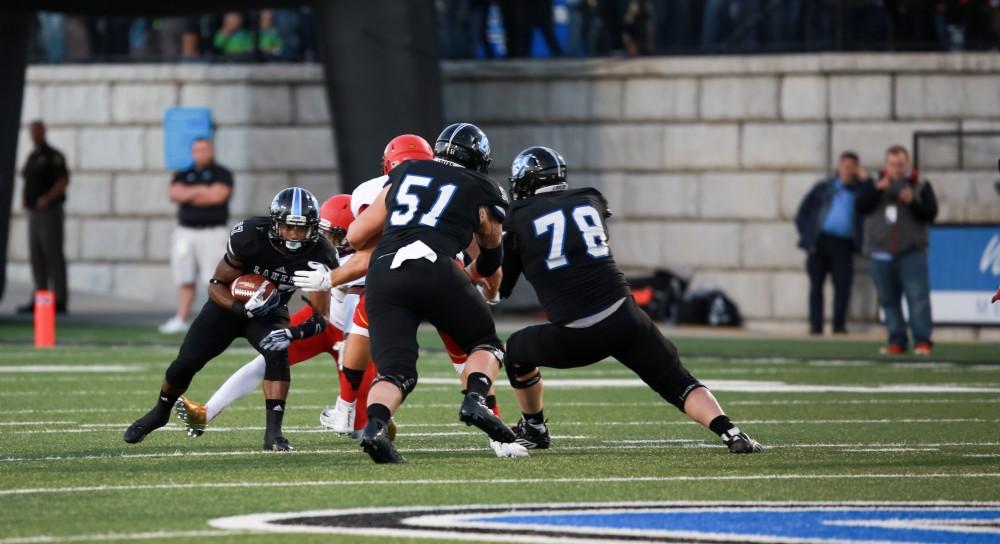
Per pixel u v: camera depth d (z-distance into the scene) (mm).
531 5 77125
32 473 26672
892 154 59000
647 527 21203
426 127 66562
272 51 79500
